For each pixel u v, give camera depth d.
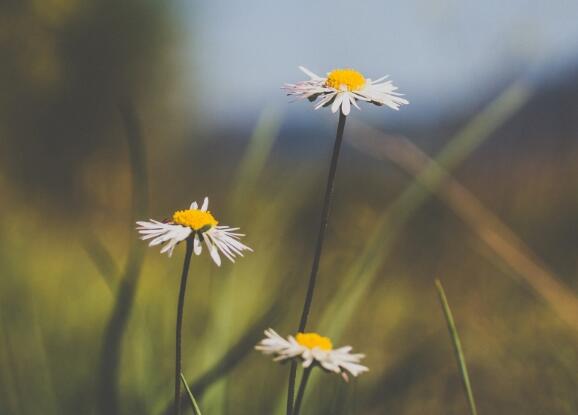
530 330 0.45
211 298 0.42
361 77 0.29
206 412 0.37
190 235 0.28
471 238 0.56
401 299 0.53
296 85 0.30
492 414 0.43
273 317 0.37
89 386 0.42
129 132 0.38
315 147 0.58
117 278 0.38
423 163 0.43
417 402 0.43
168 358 0.43
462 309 0.50
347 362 0.27
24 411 0.40
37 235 0.75
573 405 0.42
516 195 0.55
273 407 0.40
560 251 0.53
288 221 0.52
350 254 0.50
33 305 0.45
